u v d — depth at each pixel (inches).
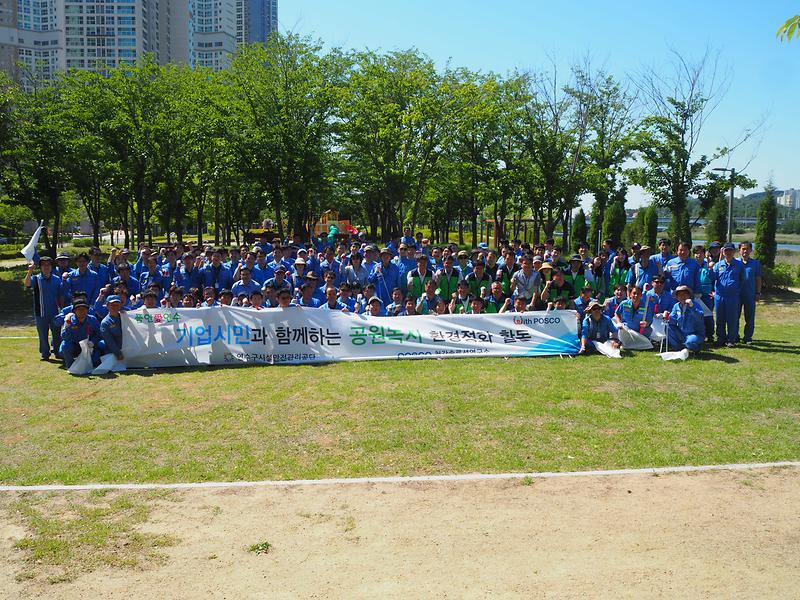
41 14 4104.3
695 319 420.5
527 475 235.0
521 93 1114.7
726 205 1237.1
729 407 307.4
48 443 268.4
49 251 1296.8
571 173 1106.7
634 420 290.5
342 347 418.3
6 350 473.1
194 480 233.0
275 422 291.7
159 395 337.7
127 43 4023.1
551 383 350.9
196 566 177.6
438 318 425.1
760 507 209.9
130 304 448.8
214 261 503.5
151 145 1134.4
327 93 1007.6
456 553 183.3
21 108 1193.4
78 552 185.2
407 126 1002.1
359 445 264.1
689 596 161.8
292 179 1030.4
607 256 537.3
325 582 169.5
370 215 1451.8
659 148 927.7
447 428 281.9
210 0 4350.4
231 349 410.6
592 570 173.9
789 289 853.2
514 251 569.0
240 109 1013.8
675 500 215.2
